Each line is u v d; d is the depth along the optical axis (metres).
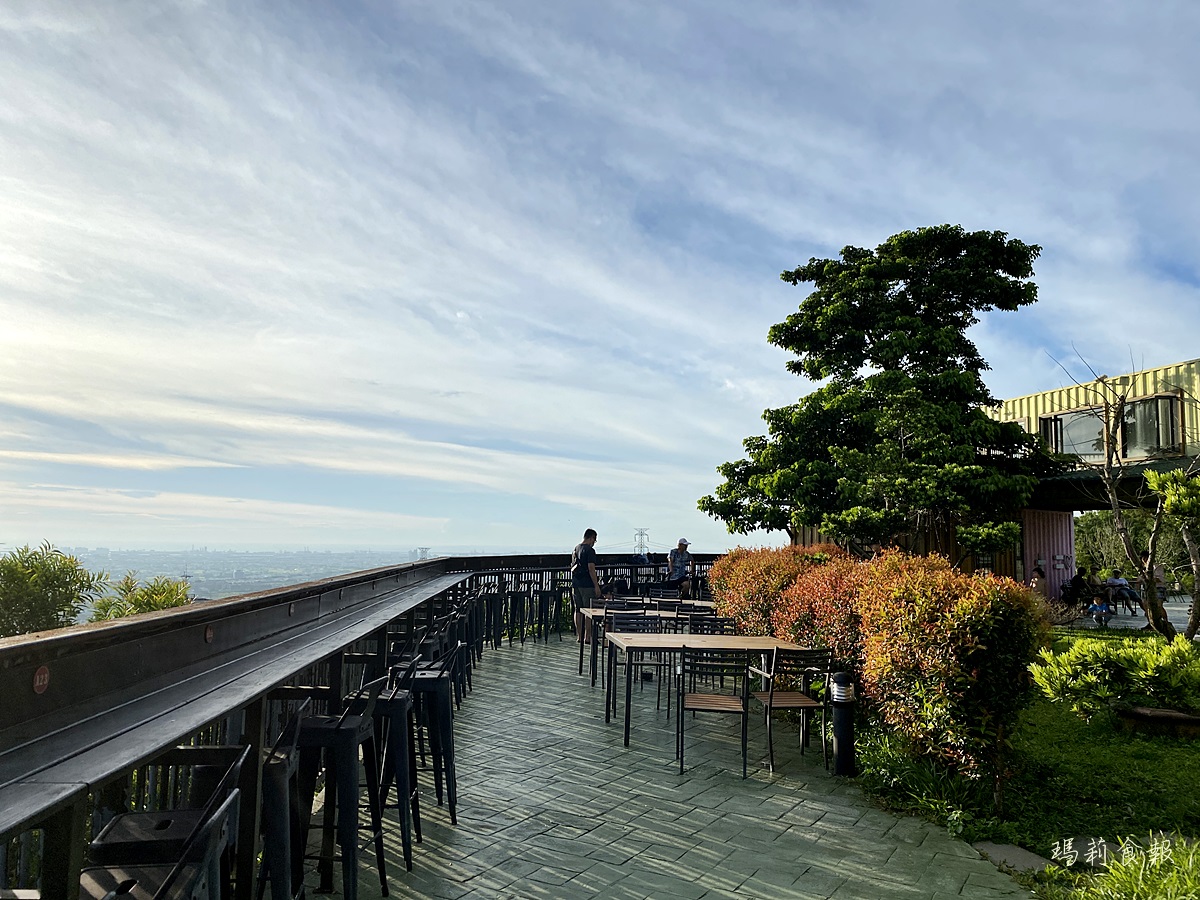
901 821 5.00
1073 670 5.12
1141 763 6.15
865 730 6.32
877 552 13.38
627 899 3.87
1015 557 17.50
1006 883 4.11
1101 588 17.56
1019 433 14.88
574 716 7.82
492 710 8.05
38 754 1.98
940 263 15.91
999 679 5.16
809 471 15.05
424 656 6.59
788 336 16.72
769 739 6.08
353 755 3.54
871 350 15.78
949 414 13.99
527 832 4.75
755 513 15.57
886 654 5.63
